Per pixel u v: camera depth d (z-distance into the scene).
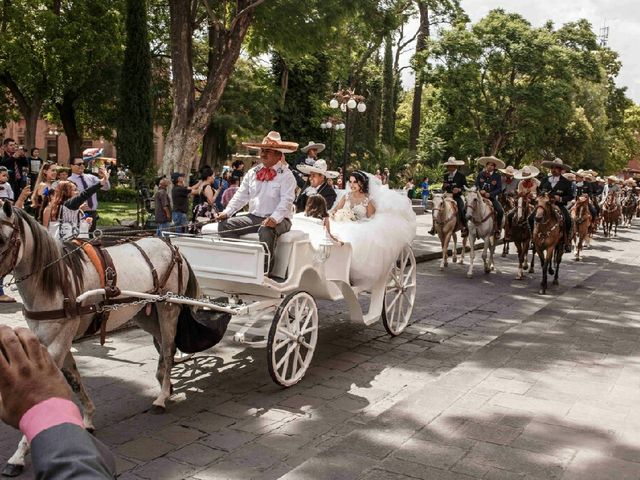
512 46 37.16
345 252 7.71
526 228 14.38
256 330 7.27
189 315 6.19
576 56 38.34
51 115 36.38
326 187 10.38
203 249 6.72
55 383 0.79
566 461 4.57
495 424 5.27
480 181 15.93
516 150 44.06
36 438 0.74
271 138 6.89
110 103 32.84
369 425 5.21
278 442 5.37
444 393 6.04
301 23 17.67
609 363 7.23
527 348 7.81
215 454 5.11
